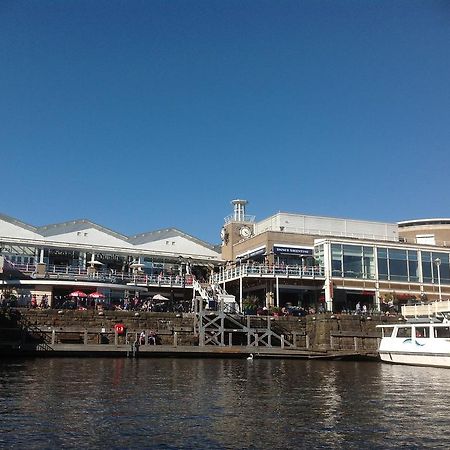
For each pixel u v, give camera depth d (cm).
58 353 4153
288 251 5819
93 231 6378
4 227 5994
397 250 5891
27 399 1891
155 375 2783
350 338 4638
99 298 4912
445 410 1798
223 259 6788
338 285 5609
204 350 4275
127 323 4466
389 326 4166
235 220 6819
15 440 1319
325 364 3909
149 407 1781
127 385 2333
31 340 4175
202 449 1273
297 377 2828
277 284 5425
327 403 1920
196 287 5462
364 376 2950
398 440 1377
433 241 7331
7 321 4191
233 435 1406
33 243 5991
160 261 6600
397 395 2161
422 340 3812
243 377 2773
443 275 5994
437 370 3409
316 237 5994
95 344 4131
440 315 4300
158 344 4419
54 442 1309
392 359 4022
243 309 4906
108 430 1438
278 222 6141
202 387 2316
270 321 4716
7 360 3706
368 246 5803
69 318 4353
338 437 1401
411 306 4956
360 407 1844
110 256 6381
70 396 1980
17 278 5234
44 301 4647
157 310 4775
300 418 1628
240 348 4362
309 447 1304
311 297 5847
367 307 5531
